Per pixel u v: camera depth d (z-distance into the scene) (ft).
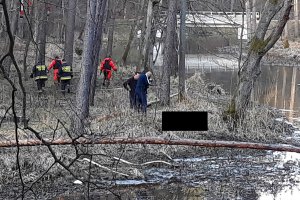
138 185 36.78
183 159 45.19
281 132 58.29
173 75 105.91
